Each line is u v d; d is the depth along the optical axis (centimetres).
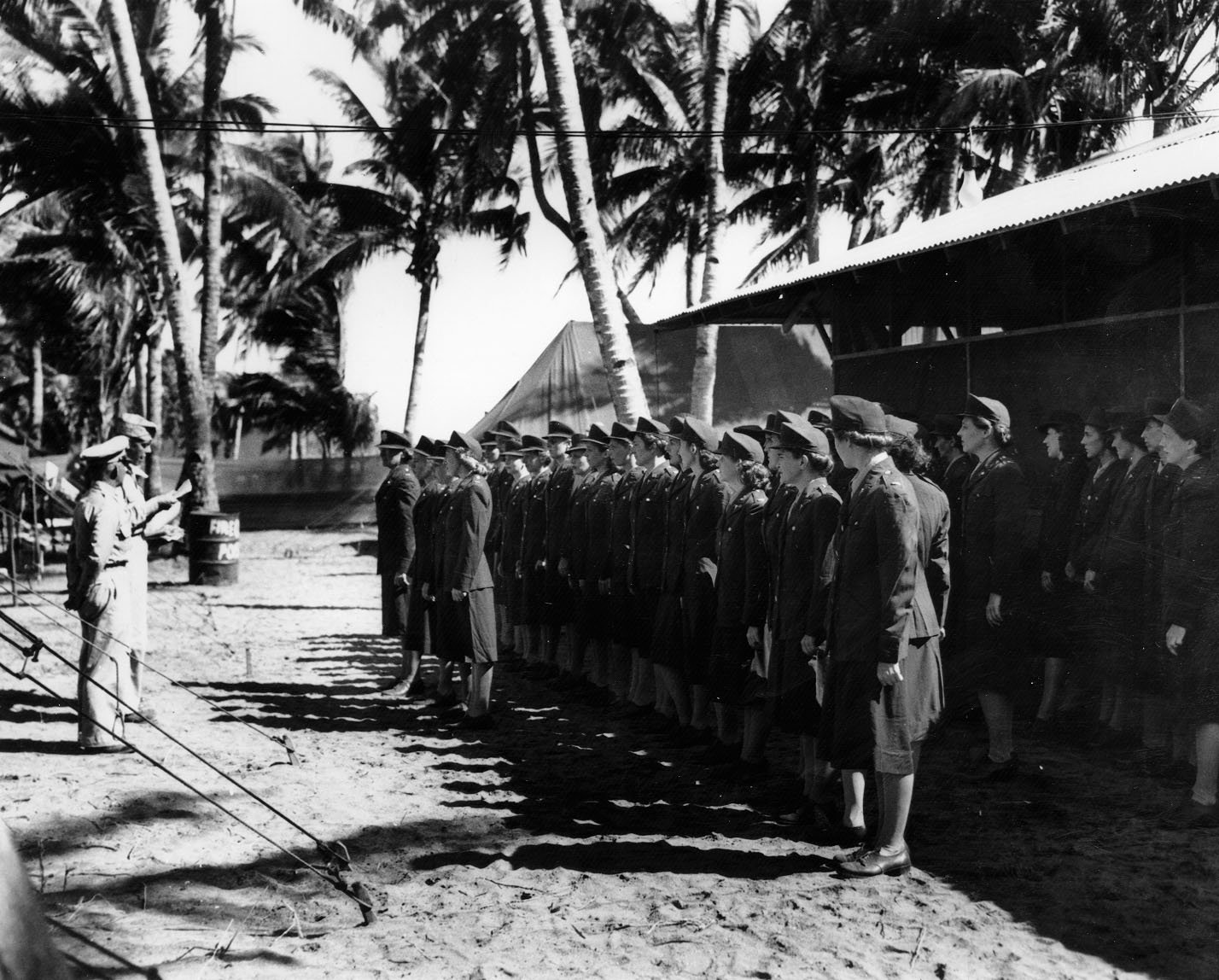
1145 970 386
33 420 3712
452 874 493
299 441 4250
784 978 386
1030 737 719
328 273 3303
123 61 1877
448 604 785
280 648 1170
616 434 878
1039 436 912
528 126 2492
